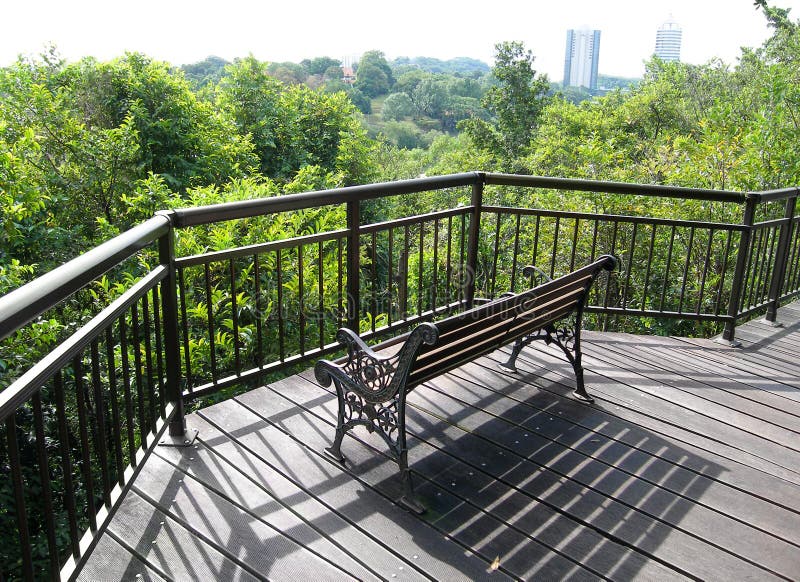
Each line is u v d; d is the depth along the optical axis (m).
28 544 1.30
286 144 14.43
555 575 1.85
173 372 2.47
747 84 18.41
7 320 1.05
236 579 1.79
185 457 2.43
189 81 12.80
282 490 2.23
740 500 2.28
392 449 2.16
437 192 17.88
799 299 5.35
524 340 3.21
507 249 8.41
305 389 3.05
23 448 4.62
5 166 6.72
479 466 2.43
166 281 2.35
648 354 3.76
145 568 1.82
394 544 1.96
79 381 1.60
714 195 3.83
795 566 1.94
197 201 7.10
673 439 2.72
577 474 2.40
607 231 8.37
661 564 1.92
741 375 3.51
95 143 9.41
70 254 7.65
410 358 2.02
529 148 25.19
